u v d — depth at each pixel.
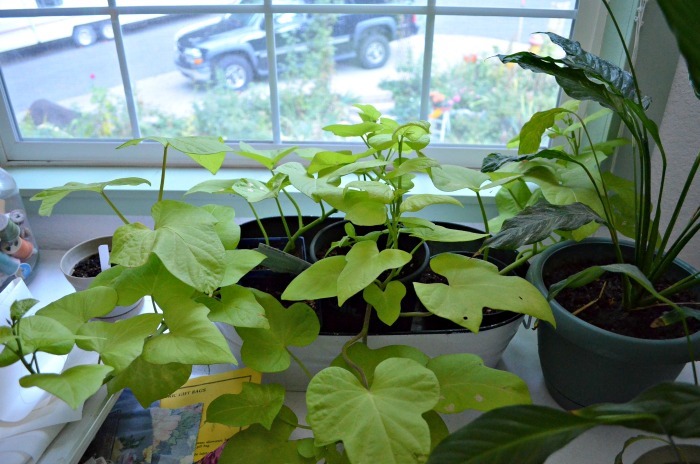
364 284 0.51
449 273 0.57
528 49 0.93
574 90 0.59
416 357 0.58
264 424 0.56
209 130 1.02
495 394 0.53
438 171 0.67
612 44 0.85
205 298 0.60
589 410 0.38
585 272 0.58
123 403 0.70
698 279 0.61
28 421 0.56
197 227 0.55
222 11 0.90
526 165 0.72
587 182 0.70
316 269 0.60
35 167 1.01
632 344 0.54
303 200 0.94
